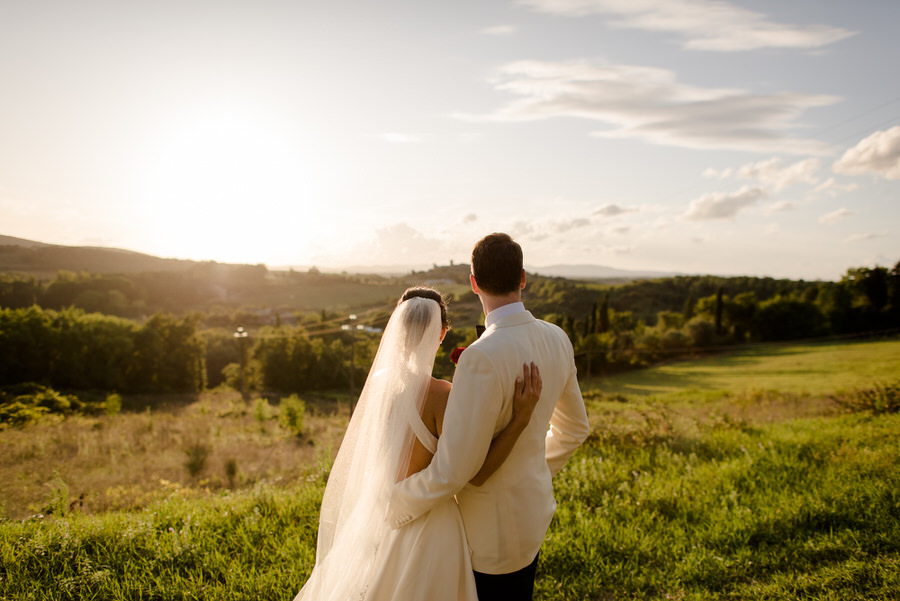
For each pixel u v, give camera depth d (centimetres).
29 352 3809
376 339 4728
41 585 270
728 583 296
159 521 361
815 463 509
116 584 274
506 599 176
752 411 1873
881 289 7662
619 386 5053
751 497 420
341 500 200
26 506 516
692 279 12012
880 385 1065
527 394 168
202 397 4316
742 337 8175
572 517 382
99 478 875
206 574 296
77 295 4222
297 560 307
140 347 4694
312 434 1956
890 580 280
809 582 284
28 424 1656
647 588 293
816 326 7856
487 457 171
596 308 7556
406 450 183
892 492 399
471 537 176
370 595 177
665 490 428
